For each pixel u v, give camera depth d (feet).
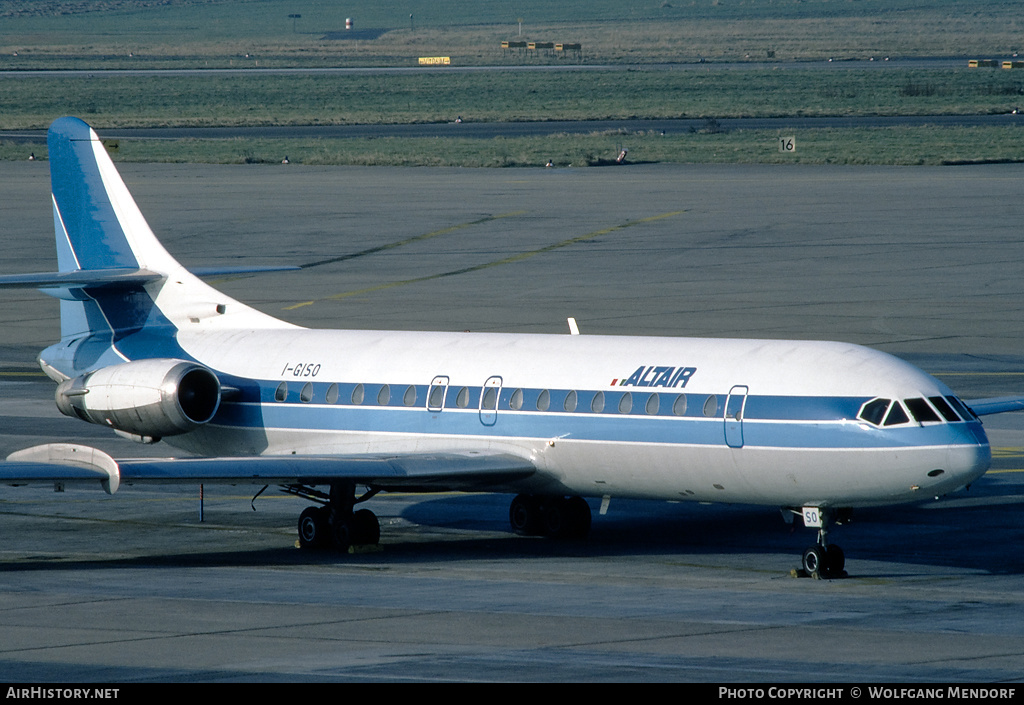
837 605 253.44
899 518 350.64
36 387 540.11
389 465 300.40
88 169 389.39
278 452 350.43
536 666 207.82
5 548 323.16
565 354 317.42
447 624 237.25
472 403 321.52
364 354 344.49
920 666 206.90
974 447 267.39
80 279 368.27
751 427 282.15
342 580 280.72
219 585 275.59
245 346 363.35
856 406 273.95
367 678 201.05
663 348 307.37
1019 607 251.60
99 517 363.35
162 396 333.21
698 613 246.06
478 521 356.79
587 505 333.01
